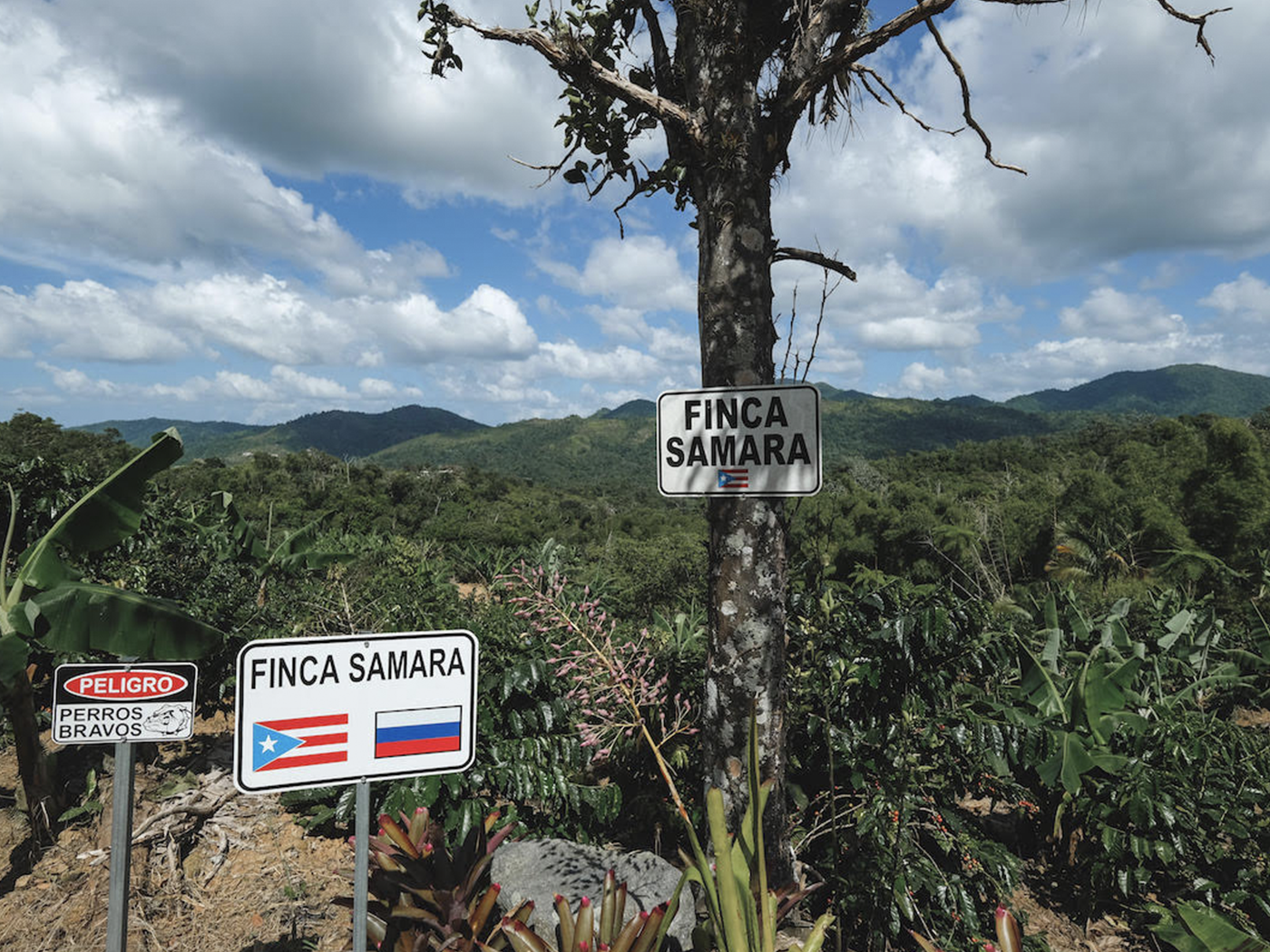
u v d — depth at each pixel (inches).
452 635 84.7
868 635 161.6
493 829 140.6
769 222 133.6
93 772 180.1
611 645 153.6
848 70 152.7
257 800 180.7
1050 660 209.0
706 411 125.3
